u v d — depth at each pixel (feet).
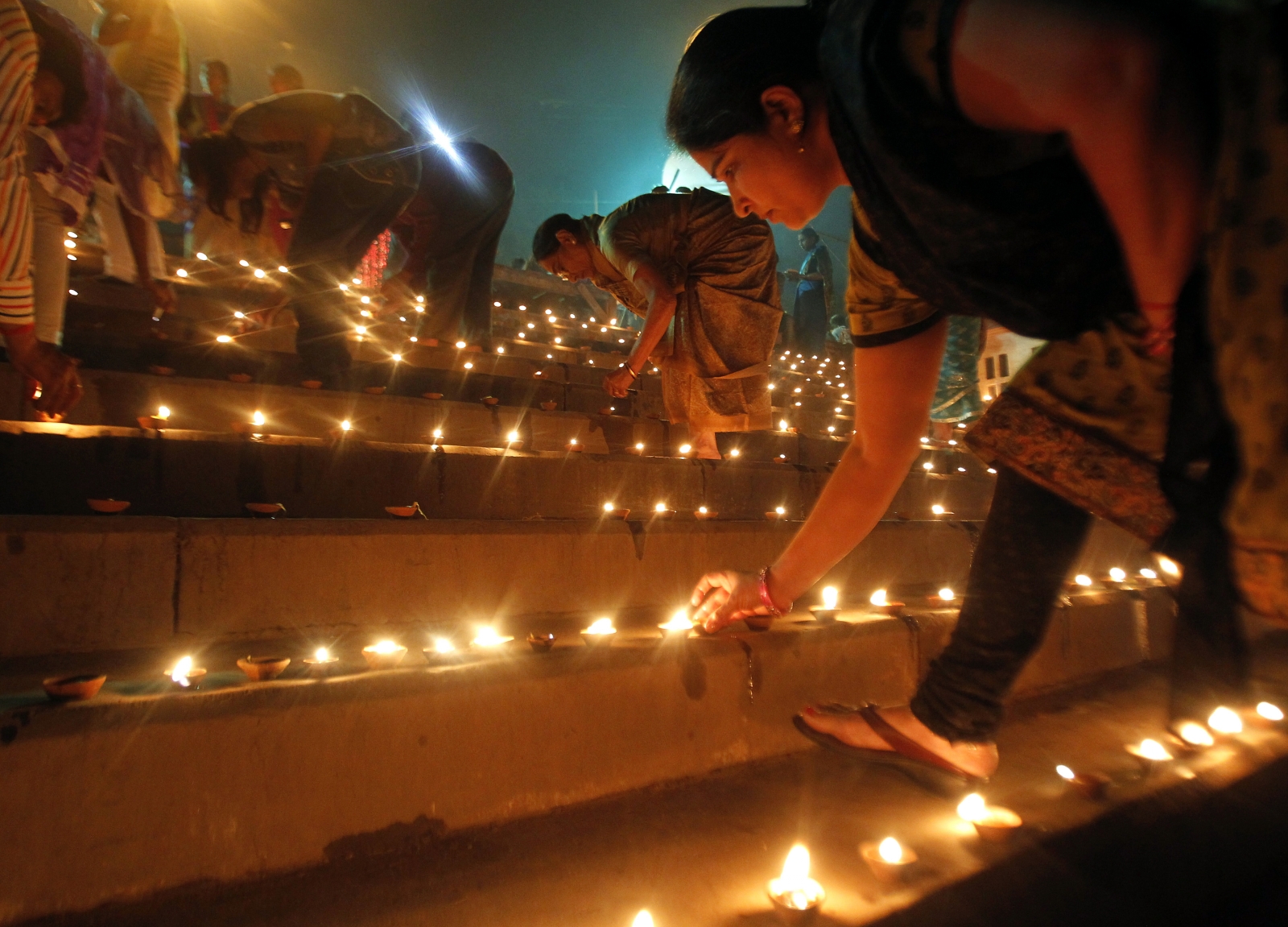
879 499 6.46
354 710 5.22
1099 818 5.85
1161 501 5.46
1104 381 5.41
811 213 5.12
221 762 4.79
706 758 6.72
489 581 7.86
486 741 5.68
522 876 4.94
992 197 3.90
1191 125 3.03
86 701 4.71
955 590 11.29
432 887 4.80
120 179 11.84
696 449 14.07
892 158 3.81
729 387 13.66
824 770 6.85
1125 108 2.99
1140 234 3.33
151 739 4.61
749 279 13.56
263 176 15.49
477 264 19.26
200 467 7.95
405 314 21.09
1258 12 2.85
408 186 14.64
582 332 29.45
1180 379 3.99
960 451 16.39
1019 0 3.11
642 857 5.21
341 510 8.64
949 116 3.60
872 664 8.06
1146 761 6.79
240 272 18.72
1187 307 3.72
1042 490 5.89
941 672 6.25
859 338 6.08
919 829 5.68
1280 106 2.78
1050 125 3.32
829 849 5.35
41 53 8.73
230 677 5.50
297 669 5.70
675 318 13.85
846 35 3.74
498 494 9.64
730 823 5.76
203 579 6.50
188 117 18.28
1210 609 6.26
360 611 7.14
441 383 14.80
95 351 11.79
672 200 13.43
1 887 4.15
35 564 5.91
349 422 11.28
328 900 4.64
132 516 6.72
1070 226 4.03
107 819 4.45
